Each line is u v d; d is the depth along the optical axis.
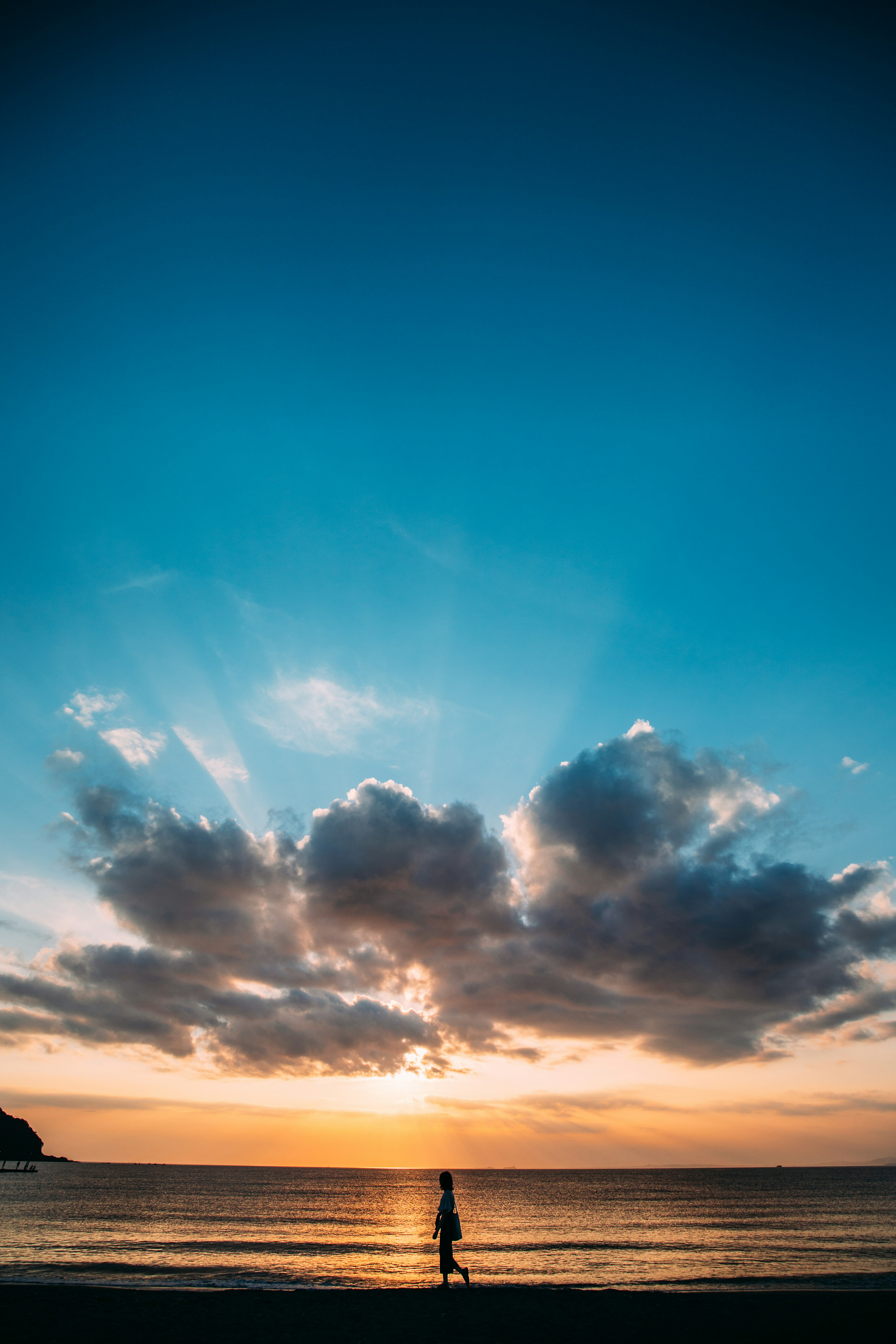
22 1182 154.00
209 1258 40.94
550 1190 167.12
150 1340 15.82
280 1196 129.50
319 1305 19.83
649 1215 85.25
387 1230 63.28
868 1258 42.44
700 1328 18.12
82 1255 41.50
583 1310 19.91
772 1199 124.25
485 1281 31.47
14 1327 16.81
